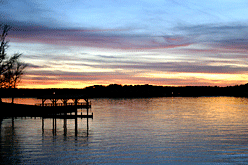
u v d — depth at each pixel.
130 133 47.91
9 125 56.28
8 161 29.00
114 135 45.56
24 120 65.94
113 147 36.00
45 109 55.66
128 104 171.00
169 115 88.19
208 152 33.62
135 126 58.19
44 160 29.55
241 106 147.38
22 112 60.44
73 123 63.44
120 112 100.69
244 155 32.19
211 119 74.94
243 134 47.00
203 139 42.03
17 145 36.34
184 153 33.12
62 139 41.25
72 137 43.12
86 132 48.62
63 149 34.47
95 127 56.19
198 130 52.00
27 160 29.44
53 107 56.28
